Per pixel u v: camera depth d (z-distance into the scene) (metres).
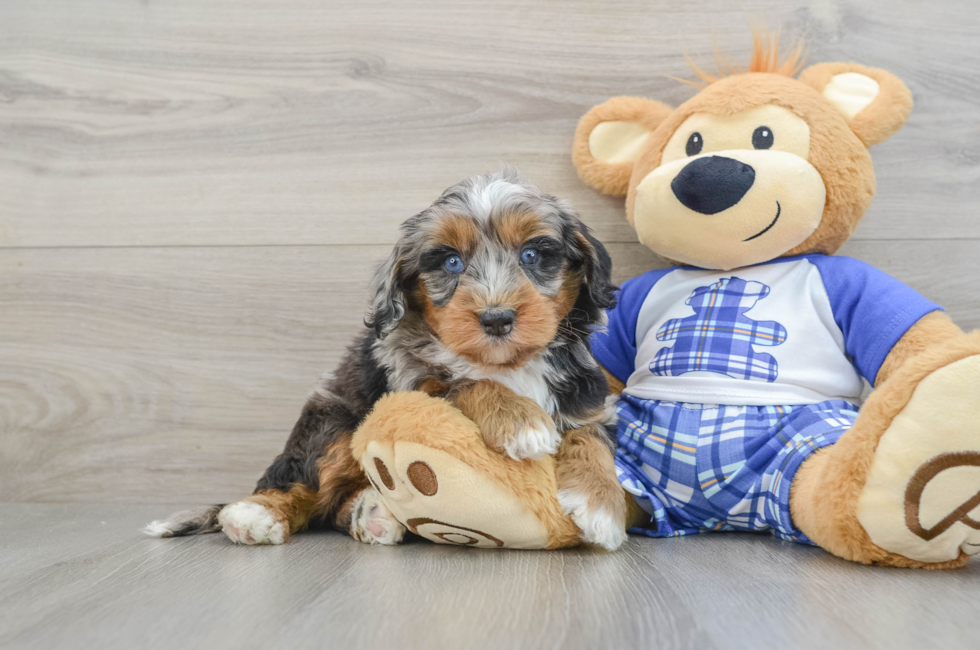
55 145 2.81
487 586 1.50
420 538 2.03
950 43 2.60
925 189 2.60
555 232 1.90
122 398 2.78
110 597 1.45
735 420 2.06
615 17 2.68
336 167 2.76
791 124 2.17
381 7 2.73
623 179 2.52
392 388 1.97
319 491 2.06
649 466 2.14
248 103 2.77
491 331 1.73
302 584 1.53
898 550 1.64
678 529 2.12
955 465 1.53
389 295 1.92
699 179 2.12
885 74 2.30
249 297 2.76
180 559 1.79
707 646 1.14
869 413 1.65
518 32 2.70
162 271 2.78
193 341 2.77
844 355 2.14
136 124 2.80
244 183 2.77
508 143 2.71
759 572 1.62
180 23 2.78
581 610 1.33
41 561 1.79
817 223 2.17
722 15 2.66
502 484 1.71
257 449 2.74
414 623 1.26
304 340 2.75
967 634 1.19
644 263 2.67
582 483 1.81
